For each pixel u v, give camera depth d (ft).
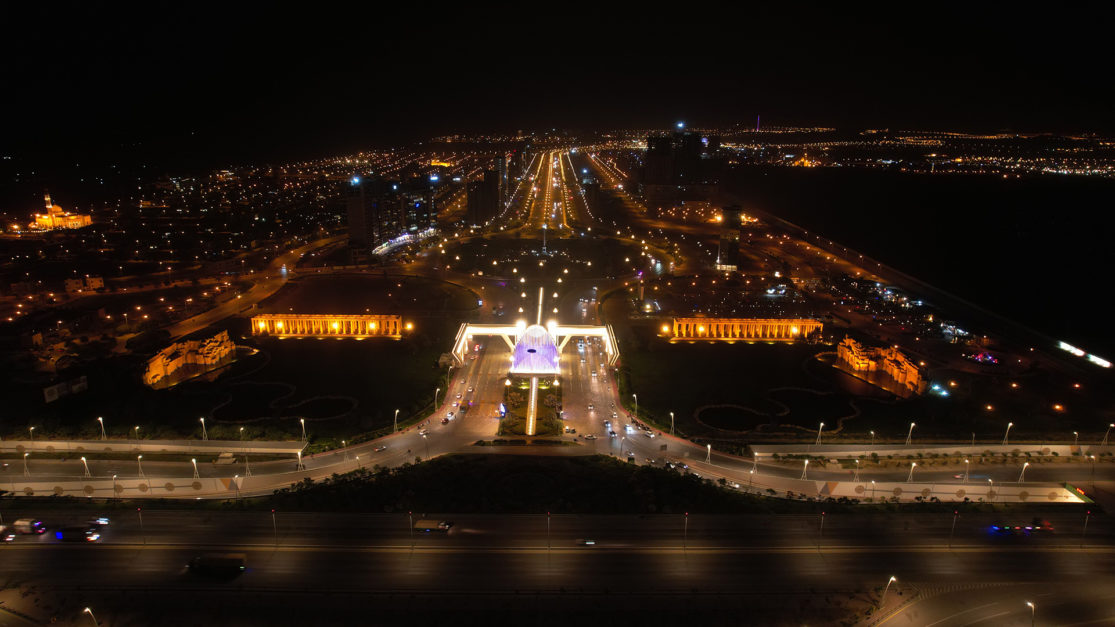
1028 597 542.16
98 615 510.17
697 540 602.44
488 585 544.21
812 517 638.94
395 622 504.84
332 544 590.96
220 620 505.66
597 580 552.00
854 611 523.29
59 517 626.64
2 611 513.04
